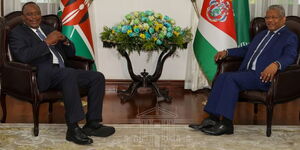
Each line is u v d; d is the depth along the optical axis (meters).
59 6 4.52
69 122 3.20
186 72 5.04
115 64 5.05
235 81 3.41
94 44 4.82
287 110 4.32
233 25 4.43
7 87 3.50
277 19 3.49
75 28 4.38
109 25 4.95
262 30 3.96
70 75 3.24
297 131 3.56
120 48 4.20
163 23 4.19
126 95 4.55
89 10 4.76
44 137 3.29
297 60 3.57
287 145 3.21
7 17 3.66
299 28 3.68
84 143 3.13
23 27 3.44
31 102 3.28
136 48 4.18
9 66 3.39
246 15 4.50
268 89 3.38
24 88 3.30
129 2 4.91
